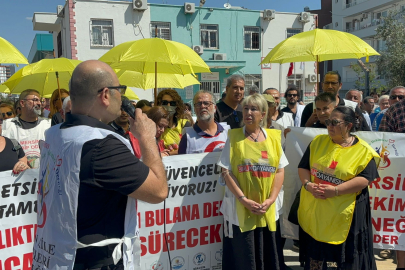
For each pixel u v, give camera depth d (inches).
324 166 107.4
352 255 104.3
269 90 188.5
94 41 665.0
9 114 198.7
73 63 171.6
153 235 111.0
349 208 103.9
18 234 100.0
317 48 136.0
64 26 692.1
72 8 641.6
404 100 144.9
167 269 113.2
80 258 59.6
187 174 114.2
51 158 62.9
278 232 111.3
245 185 105.3
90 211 59.2
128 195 60.7
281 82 795.4
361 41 148.7
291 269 129.7
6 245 98.5
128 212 64.7
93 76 61.0
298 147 129.0
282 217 132.3
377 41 1242.0
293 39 146.6
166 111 130.3
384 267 133.3
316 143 114.6
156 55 136.9
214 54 730.2
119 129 96.6
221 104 159.5
